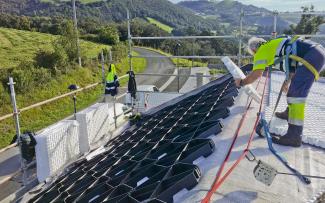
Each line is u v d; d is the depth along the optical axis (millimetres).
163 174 2875
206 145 3176
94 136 7387
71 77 23266
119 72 29047
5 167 11016
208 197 2203
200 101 5941
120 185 3008
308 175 2682
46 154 5777
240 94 5184
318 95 5543
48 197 4156
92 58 28797
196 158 3078
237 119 4008
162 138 4285
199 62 31016
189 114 5082
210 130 3627
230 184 2566
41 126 17312
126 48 34094
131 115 9109
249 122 3889
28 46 32344
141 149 4316
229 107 4594
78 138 6816
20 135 5867
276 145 3324
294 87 3166
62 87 21797
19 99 18641
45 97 20000
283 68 3402
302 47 3188
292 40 3260
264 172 2457
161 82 28344
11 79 5516
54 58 23234
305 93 3164
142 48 47562
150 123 6113
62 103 20266
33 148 5809
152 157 3586
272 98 5000
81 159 6117
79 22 51094
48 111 18969
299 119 3225
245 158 2979
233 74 3570
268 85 4758
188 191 2527
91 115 7238
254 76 3367
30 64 21828
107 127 8086
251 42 4016
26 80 19453
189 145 3414
